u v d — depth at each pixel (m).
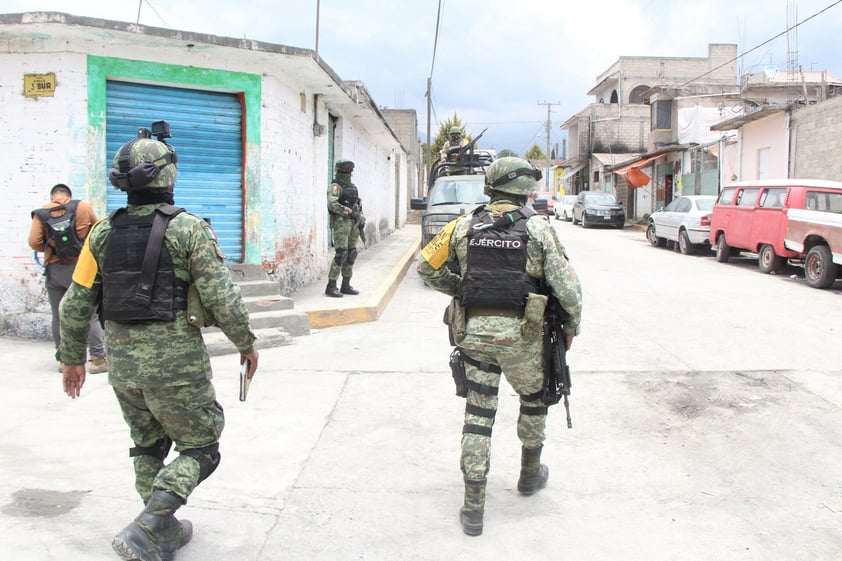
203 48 7.75
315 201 10.84
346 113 13.32
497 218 3.21
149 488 2.86
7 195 7.43
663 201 28.30
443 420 4.80
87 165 7.43
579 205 28.17
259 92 8.43
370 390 5.48
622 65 41.62
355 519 3.36
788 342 7.09
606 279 11.90
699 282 11.59
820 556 3.07
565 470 4.01
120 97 7.73
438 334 7.60
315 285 10.24
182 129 8.13
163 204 2.69
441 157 14.77
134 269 2.57
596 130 39.16
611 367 6.15
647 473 3.98
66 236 5.83
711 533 3.28
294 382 5.70
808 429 4.65
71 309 2.71
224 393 5.39
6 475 3.71
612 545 3.16
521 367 3.22
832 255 10.56
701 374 5.93
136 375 2.58
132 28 7.10
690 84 30.22
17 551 2.90
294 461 4.07
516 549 3.11
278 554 3.02
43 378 5.83
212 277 2.62
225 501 3.51
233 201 8.49
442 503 3.56
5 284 7.50
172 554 2.82
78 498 3.45
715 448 4.35
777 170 17.66
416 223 31.03
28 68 7.32
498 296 3.12
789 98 23.22
